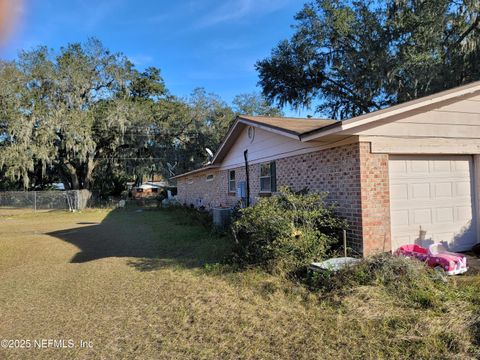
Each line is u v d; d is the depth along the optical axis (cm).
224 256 716
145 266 698
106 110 2566
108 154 2967
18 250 945
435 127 648
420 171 655
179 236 1070
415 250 588
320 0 2108
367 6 2006
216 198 1630
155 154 3028
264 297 468
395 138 618
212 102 3042
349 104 2462
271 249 578
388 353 310
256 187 1112
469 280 471
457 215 682
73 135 2350
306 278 515
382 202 611
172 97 3319
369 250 595
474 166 702
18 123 2200
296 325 380
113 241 1061
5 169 2705
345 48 2166
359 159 601
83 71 2450
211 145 3002
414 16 1702
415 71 1700
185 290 523
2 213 2358
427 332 332
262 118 1083
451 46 1695
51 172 3209
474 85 628
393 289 429
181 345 353
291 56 2328
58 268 721
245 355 327
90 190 2953
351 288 443
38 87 2370
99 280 610
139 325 409
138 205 2883
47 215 2230
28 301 515
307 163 786
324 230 653
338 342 337
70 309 475
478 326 334
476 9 1546
